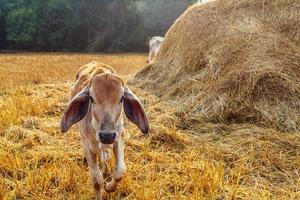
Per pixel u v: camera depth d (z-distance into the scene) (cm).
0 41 3083
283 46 518
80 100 264
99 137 250
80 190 315
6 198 305
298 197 311
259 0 604
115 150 283
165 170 348
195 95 512
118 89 258
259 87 470
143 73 665
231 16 597
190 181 327
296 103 455
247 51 519
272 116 446
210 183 319
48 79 924
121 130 273
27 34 2936
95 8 2978
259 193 317
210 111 471
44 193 313
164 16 3011
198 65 570
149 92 591
